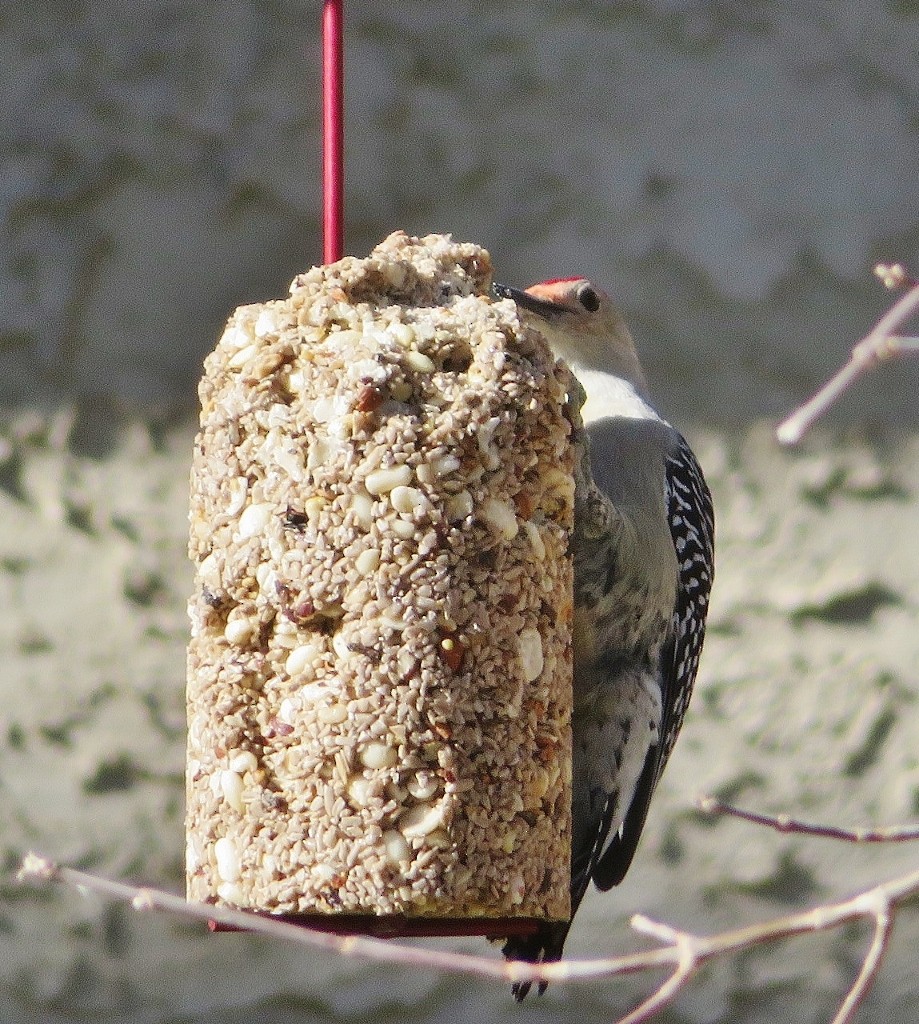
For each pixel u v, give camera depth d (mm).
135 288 14109
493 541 6828
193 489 7176
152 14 14289
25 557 13828
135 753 13594
